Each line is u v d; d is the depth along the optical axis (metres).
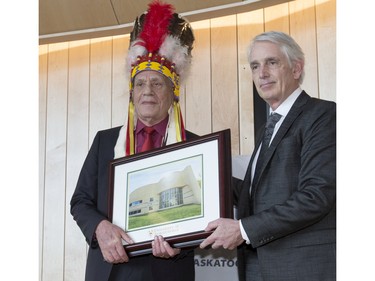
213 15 2.50
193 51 2.58
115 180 1.62
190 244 1.44
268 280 1.44
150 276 1.56
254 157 1.67
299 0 2.38
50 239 2.69
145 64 1.66
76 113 2.74
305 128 1.49
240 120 2.48
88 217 1.58
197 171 1.50
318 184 1.37
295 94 1.63
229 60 2.53
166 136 1.69
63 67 2.79
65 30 2.64
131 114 1.72
